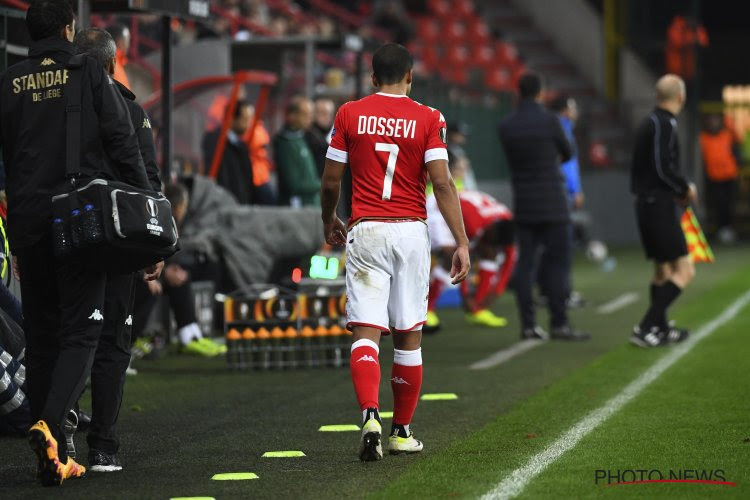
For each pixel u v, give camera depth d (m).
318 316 35.25
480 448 22.86
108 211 19.34
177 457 22.64
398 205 22.02
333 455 22.59
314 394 30.34
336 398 29.67
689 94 97.00
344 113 22.23
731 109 106.00
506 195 82.19
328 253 45.91
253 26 65.56
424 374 33.31
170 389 31.39
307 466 21.61
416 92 72.19
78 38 22.00
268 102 56.69
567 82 105.44
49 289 20.83
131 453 23.06
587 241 84.25
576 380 31.41
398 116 21.97
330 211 22.86
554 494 19.08
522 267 41.28
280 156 47.06
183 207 35.09
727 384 30.00
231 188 45.03
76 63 20.23
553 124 40.41
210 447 23.59
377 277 21.89
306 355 35.25
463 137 53.69
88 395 30.45
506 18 109.25
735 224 104.69
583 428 24.77
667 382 30.64
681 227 37.41
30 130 20.25
